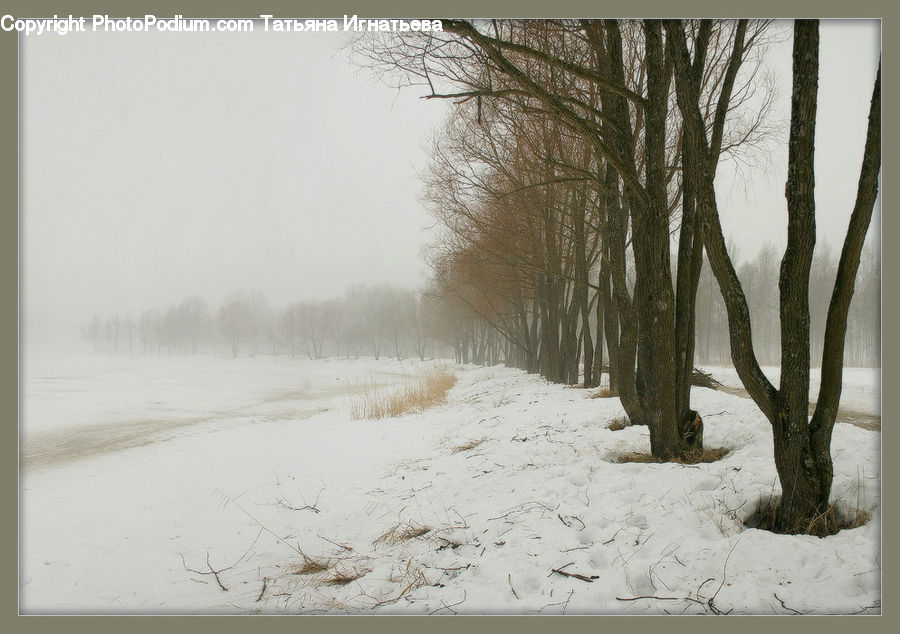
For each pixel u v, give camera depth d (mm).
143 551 5449
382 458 9477
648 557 3943
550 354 19891
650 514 4641
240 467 9266
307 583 4504
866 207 3955
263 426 14844
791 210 4156
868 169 3918
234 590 4473
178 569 4988
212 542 5719
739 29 5855
